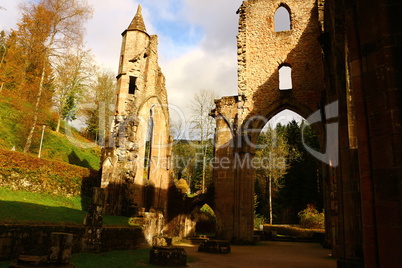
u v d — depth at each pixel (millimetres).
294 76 23000
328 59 13273
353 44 5445
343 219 9164
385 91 4680
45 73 23547
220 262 11484
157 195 22953
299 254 15164
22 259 7066
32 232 8758
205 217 30109
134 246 13695
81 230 10680
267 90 23328
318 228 28641
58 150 25062
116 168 17547
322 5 20484
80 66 31203
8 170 14320
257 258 13188
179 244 18906
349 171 9117
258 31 24828
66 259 7273
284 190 37750
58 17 22156
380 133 4676
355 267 8609
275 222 39625
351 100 9500
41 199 14680
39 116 23578
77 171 18141
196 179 40938
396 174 4406
